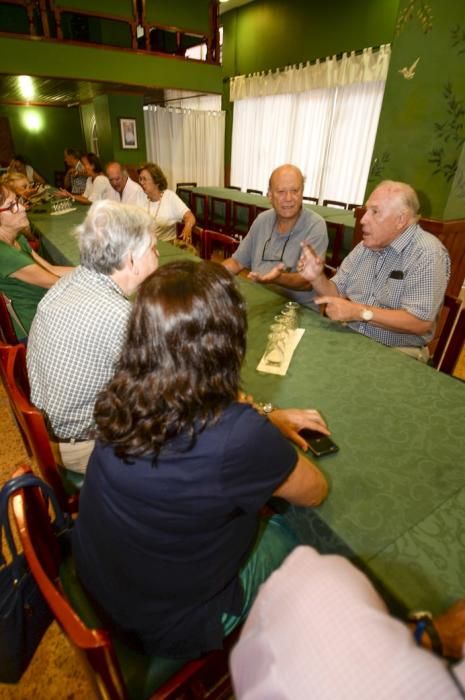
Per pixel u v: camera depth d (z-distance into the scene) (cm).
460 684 28
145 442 49
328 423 88
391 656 28
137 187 357
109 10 444
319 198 591
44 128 798
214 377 51
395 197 138
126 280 104
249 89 659
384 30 454
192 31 510
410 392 100
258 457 50
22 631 68
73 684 104
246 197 535
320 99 552
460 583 54
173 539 52
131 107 598
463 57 186
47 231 284
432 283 140
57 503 76
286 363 112
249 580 73
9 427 196
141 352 51
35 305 190
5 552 130
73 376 93
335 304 137
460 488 70
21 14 606
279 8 577
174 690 60
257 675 32
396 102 219
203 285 51
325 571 36
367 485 71
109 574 57
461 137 197
